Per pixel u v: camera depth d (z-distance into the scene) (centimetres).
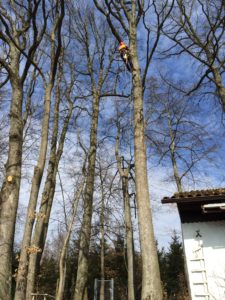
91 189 1706
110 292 2112
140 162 955
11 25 1225
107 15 1178
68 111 1883
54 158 1639
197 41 1536
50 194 1565
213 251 935
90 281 3284
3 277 912
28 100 1703
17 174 1046
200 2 1455
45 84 1228
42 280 3169
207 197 893
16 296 889
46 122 1134
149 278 816
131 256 2000
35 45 1152
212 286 907
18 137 1093
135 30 1154
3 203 1001
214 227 956
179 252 3988
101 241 2408
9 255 948
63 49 1880
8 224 974
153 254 843
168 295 3712
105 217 2211
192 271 930
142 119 1020
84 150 1862
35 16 1143
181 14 1571
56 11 1356
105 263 3394
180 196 923
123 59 1119
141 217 886
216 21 1406
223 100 1463
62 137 1767
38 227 1305
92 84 2019
